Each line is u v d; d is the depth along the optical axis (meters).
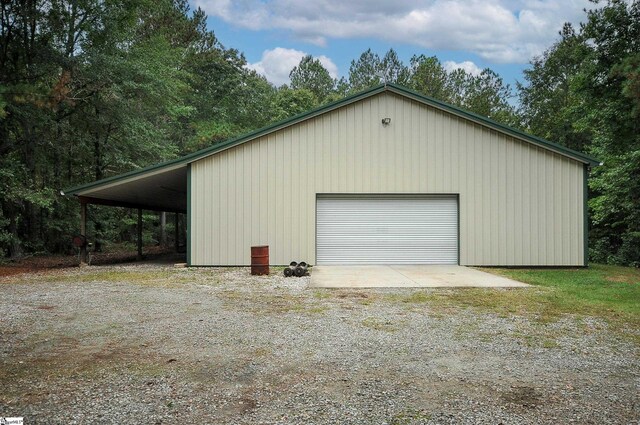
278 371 3.94
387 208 12.56
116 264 14.34
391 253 12.53
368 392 3.46
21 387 3.55
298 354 4.44
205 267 12.25
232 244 12.29
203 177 12.30
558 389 3.54
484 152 12.23
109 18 17.38
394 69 40.16
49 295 7.89
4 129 15.52
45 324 5.69
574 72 27.53
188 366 4.07
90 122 18.53
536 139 12.00
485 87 37.56
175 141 30.16
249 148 12.33
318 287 8.73
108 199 15.16
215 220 12.29
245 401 3.29
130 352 4.50
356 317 6.09
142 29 29.69
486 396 3.40
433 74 37.88
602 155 18.62
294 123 12.28
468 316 6.16
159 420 2.97
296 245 12.33
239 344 4.78
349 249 12.55
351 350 4.57
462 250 12.20
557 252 12.06
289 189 12.34
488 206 12.19
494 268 11.99
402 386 3.59
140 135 19.73
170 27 32.25
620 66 9.20
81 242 13.30
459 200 12.25
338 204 12.59
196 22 35.94
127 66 17.72
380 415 3.05
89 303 7.11
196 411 3.11
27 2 15.53
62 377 3.77
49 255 18.61
